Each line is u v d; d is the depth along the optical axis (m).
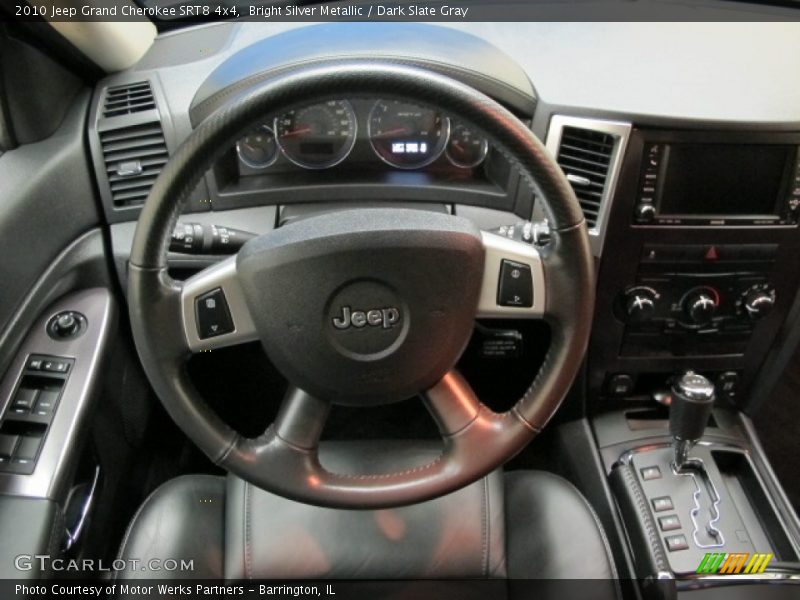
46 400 1.12
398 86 0.79
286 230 0.86
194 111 1.28
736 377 1.51
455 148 1.31
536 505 1.18
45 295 1.21
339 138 1.29
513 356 1.45
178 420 0.94
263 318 0.89
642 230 1.29
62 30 1.19
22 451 1.06
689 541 1.30
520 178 1.28
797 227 1.31
